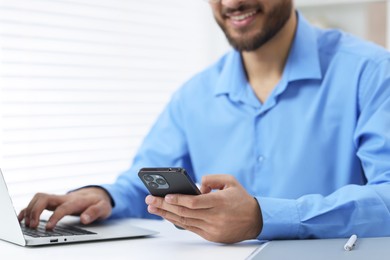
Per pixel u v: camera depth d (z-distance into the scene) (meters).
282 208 1.27
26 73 2.25
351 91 1.63
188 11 2.96
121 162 2.59
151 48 2.76
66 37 2.39
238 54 1.80
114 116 2.57
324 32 1.80
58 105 2.35
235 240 1.25
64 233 1.35
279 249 1.16
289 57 1.70
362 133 1.53
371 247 1.15
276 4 1.63
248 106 1.74
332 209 1.27
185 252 1.19
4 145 2.18
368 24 2.64
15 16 2.22
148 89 2.74
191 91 1.87
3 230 1.33
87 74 2.47
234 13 1.65
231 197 1.22
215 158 1.77
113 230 1.41
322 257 1.07
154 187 1.20
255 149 1.69
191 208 1.18
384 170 1.44
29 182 2.24
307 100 1.67
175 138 1.88
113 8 2.58
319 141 1.64
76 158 2.41
